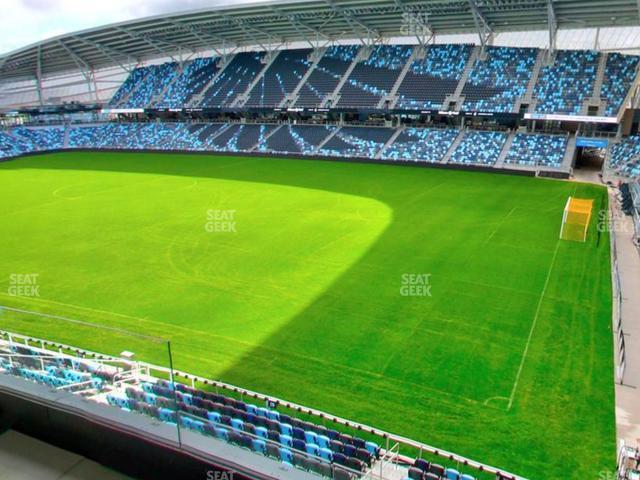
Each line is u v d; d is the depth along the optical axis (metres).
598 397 14.37
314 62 69.88
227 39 72.44
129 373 14.14
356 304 20.77
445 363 16.31
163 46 76.94
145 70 83.06
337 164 56.56
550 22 50.22
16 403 9.27
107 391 11.51
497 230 30.44
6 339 17.66
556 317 19.27
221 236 30.50
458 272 23.92
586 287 21.95
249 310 20.52
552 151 49.41
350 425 13.12
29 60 75.56
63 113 85.19
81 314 20.50
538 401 14.27
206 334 18.62
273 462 8.30
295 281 23.38
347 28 64.62
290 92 67.44
